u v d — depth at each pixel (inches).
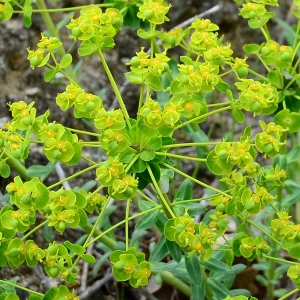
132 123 20.5
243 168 20.1
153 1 21.7
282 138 23.7
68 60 20.6
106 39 20.8
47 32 28.5
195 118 20.1
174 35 23.5
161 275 27.1
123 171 19.5
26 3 23.5
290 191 27.4
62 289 20.0
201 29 21.7
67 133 19.8
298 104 22.9
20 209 19.9
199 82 20.0
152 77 20.4
